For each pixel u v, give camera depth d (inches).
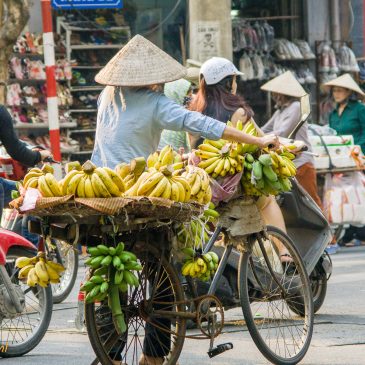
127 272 505.0
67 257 920.9
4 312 665.0
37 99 1695.4
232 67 703.7
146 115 561.3
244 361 636.7
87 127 1747.0
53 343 711.1
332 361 633.0
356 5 1983.3
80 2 1556.3
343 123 1354.6
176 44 1838.1
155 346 561.3
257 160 603.2
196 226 551.2
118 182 499.8
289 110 1109.7
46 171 526.6
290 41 1936.5
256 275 633.0
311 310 650.2
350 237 1400.1
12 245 676.1
